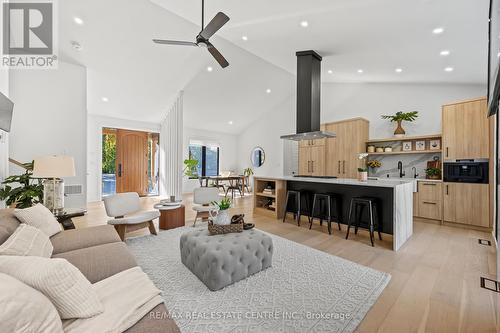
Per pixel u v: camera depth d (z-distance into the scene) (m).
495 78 1.63
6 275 0.86
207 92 6.60
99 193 6.58
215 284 1.95
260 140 9.05
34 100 4.07
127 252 1.81
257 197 5.22
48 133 4.18
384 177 5.40
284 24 3.12
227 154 9.79
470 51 3.08
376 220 3.49
